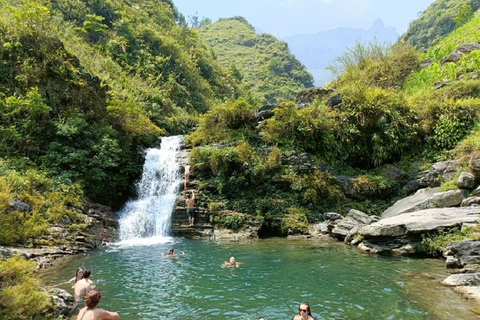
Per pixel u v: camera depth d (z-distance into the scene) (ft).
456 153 54.80
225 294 28.58
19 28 61.05
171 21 181.68
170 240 52.11
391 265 36.24
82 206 51.39
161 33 152.15
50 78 60.54
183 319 23.75
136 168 64.80
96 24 117.08
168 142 72.95
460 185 45.32
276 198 58.90
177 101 122.62
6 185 43.01
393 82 82.43
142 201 60.75
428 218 40.34
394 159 64.18
